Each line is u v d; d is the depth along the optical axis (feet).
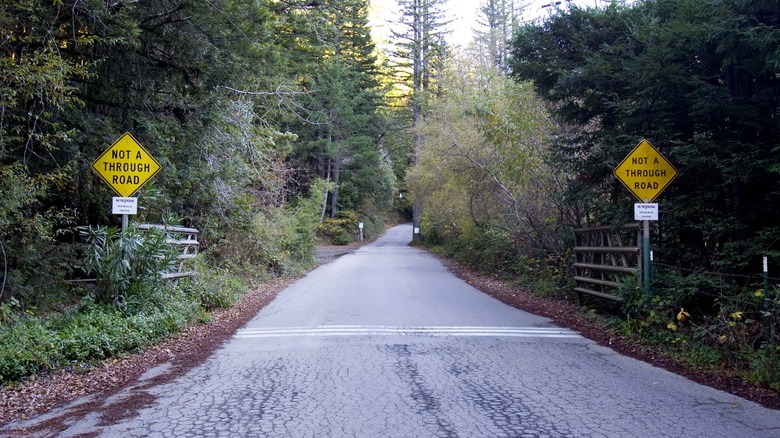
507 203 62.85
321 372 23.31
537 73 40.78
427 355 26.45
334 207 182.19
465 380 21.93
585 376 22.66
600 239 39.65
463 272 77.92
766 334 23.18
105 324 27.40
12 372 21.63
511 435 15.78
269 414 17.83
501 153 54.85
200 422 17.12
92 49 32.94
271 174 68.54
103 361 25.20
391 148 193.36
